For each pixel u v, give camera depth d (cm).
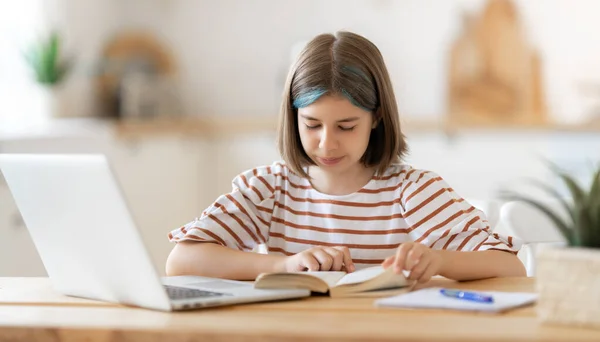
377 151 170
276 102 528
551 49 483
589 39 478
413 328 104
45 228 134
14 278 156
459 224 162
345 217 170
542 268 105
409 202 168
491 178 410
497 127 404
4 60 421
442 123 405
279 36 527
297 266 143
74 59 450
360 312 116
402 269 131
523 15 484
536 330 102
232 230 165
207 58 533
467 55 493
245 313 116
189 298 122
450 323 107
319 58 154
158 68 519
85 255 128
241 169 439
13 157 133
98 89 478
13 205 276
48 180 128
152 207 405
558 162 402
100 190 118
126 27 522
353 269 143
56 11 448
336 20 519
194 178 437
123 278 123
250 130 430
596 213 108
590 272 103
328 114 151
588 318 102
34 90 427
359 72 154
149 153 401
